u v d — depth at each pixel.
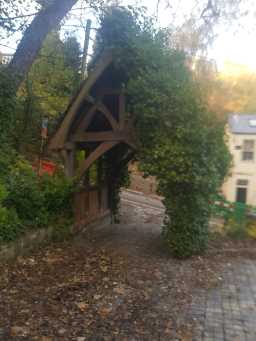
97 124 13.05
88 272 7.45
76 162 12.04
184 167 8.76
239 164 24.97
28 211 8.55
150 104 9.26
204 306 5.98
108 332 4.84
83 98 10.09
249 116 25.98
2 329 4.75
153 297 6.25
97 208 13.45
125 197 23.73
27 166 11.00
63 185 10.12
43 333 4.71
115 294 6.26
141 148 9.65
